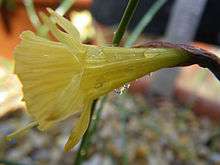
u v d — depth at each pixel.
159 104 0.19
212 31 0.17
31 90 0.05
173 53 0.05
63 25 0.05
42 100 0.05
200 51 0.05
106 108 0.18
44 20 0.05
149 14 0.11
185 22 0.16
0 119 0.17
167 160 0.16
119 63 0.05
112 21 0.17
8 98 0.17
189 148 0.17
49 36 0.13
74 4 0.18
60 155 0.16
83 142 0.07
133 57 0.05
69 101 0.05
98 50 0.05
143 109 0.18
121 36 0.06
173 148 0.17
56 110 0.05
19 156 0.15
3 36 0.19
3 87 0.17
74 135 0.05
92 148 0.16
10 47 0.19
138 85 0.20
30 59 0.05
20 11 0.19
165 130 0.17
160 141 0.17
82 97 0.05
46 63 0.05
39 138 0.16
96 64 0.05
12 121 0.17
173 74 0.19
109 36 0.18
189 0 0.16
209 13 0.17
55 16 0.05
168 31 0.16
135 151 0.16
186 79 0.21
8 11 0.19
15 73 0.05
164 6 0.17
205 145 0.18
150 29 0.17
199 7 0.16
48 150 0.16
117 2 0.17
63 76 0.05
